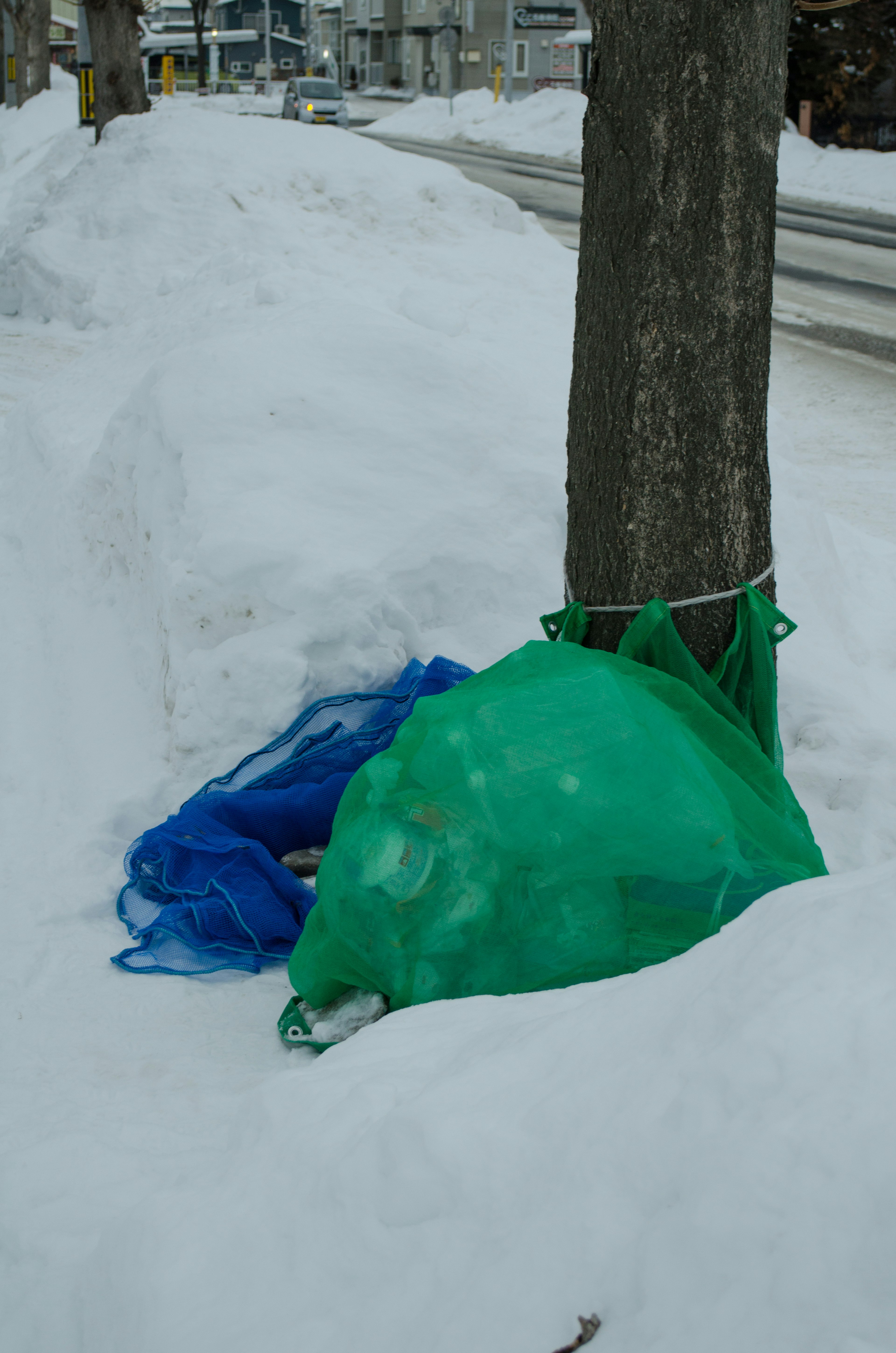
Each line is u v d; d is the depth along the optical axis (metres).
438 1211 1.72
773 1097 1.54
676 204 3.21
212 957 3.43
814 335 13.71
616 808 2.78
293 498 4.65
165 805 4.17
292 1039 2.94
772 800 3.31
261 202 14.20
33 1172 2.30
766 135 3.22
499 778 2.82
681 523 3.46
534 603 4.84
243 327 7.79
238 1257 1.83
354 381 5.18
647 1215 1.54
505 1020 2.31
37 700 5.10
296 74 63.88
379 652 4.31
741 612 3.53
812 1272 1.36
